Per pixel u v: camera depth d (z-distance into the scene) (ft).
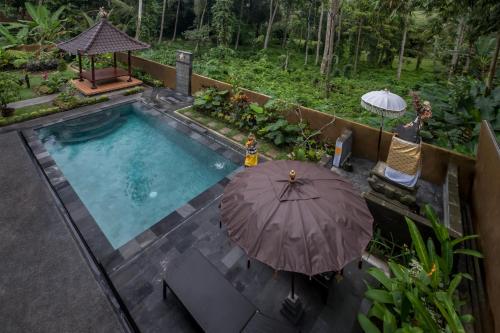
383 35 84.64
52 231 20.70
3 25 70.85
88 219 22.31
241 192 11.77
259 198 11.05
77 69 56.85
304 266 9.33
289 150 33.04
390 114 23.03
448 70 71.10
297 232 9.81
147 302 16.06
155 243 20.17
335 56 85.66
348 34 87.92
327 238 9.84
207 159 32.81
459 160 24.71
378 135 29.01
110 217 24.43
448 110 33.27
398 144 21.59
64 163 30.94
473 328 13.97
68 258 18.69
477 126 28.66
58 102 41.16
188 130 37.78
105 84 48.98
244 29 105.50
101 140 36.06
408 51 90.58
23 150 30.35
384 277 12.99
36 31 67.82
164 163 32.40
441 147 27.30
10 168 27.32
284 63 81.87
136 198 26.86
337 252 9.70
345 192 11.88
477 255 13.66
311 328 14.80
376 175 24.08
